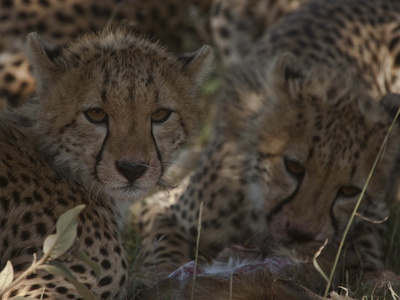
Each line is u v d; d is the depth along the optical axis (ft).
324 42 41.98
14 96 43.65
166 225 38.14
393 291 28.22
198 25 54.44
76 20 46.32
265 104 35.53
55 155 28.50
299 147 32.99
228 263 31.30
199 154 44.80
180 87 29.60
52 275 25.99
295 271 29.78
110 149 27.66
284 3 50.75
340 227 33.40
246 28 51.55
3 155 26.94
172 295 27.71
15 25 45.21
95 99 27.58
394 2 47.32
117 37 30.30
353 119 32.94
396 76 44.45
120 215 30.17
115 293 28.27
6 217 25.88
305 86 34.47
